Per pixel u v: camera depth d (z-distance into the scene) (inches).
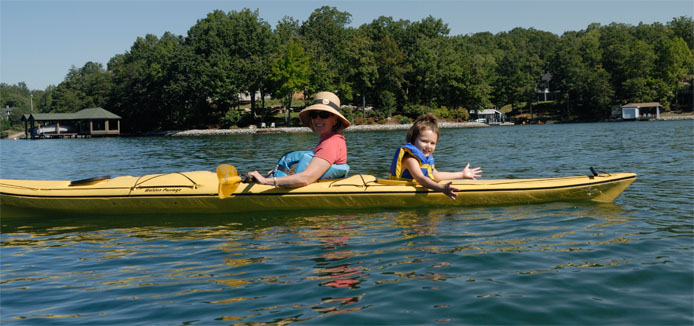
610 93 3014.3
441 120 2800.2
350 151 692.1
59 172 506.0
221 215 225.1
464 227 191.9
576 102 3324.3
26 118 2600.9
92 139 2112.5
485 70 3176.7
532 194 238.2
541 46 4749.0
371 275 136.8
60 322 111.3
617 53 3198.8
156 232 197.2
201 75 2519.7
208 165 528.1
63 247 178.1
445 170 418.6
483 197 235.9
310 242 173.5
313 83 2554.1
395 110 2807.6
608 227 187.9
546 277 132.8
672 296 117.9
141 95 2898.6
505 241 170.2
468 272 137.9
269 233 188.5
